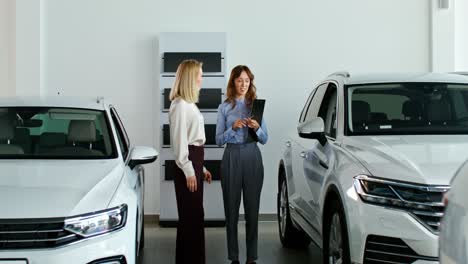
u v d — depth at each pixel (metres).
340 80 4.98
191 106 4.57
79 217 3.28
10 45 7.49
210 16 7.61
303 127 4.57
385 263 3.33
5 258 3.13
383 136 4.29
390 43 7.75
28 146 4.37
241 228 7.12
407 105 4.64
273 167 7.65
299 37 7.67
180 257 4.64
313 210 4.61
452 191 2.35
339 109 4.64
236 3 7.62
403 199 3.36
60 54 7.52
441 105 4.64
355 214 3.51
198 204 4.61
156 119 7.58
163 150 7.22
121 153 4.36
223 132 5.11
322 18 7.69
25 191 3.42
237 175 5.03
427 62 7.80
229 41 7.62
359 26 7.72
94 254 3.24
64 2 7.51
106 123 4.58
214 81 7.34
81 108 4.67
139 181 4.96
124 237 3.40
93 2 7.54
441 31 7.70
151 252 5.91
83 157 4.25
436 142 4.00
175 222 7.23
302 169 5.06
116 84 7.57
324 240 4.18
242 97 5.16
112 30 7.55
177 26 7.60
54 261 3.14
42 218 3.23
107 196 3.49
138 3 7.57
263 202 7.65
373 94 4.71
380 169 3.53
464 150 3.76
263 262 5.45
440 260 2.30
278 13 7.65
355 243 3.48
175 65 7.31
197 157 4.59
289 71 7.67
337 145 4.27
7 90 7.51
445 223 2.31
